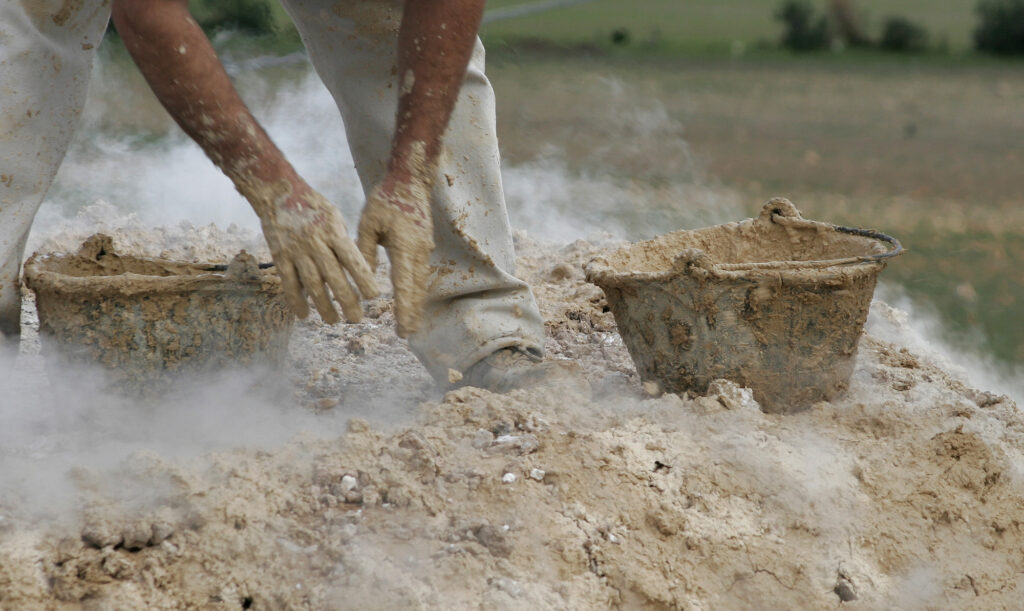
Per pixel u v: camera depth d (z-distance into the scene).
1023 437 8.25
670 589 6.29
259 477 6.47
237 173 6.40
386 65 8.05
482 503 6.49
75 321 7.29
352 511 6.39
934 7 69.75
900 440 7.61
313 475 6.58
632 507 6.64
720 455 7.08
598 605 6.13
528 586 6.03
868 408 7.85
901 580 6.70
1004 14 55.91
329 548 6.04
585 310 10.89
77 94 8.27
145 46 6.17
